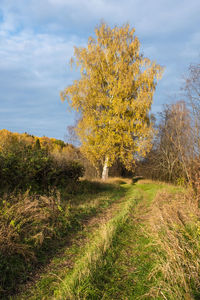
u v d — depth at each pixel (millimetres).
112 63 19422
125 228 5602
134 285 3033
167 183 22281
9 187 6562
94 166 21656
